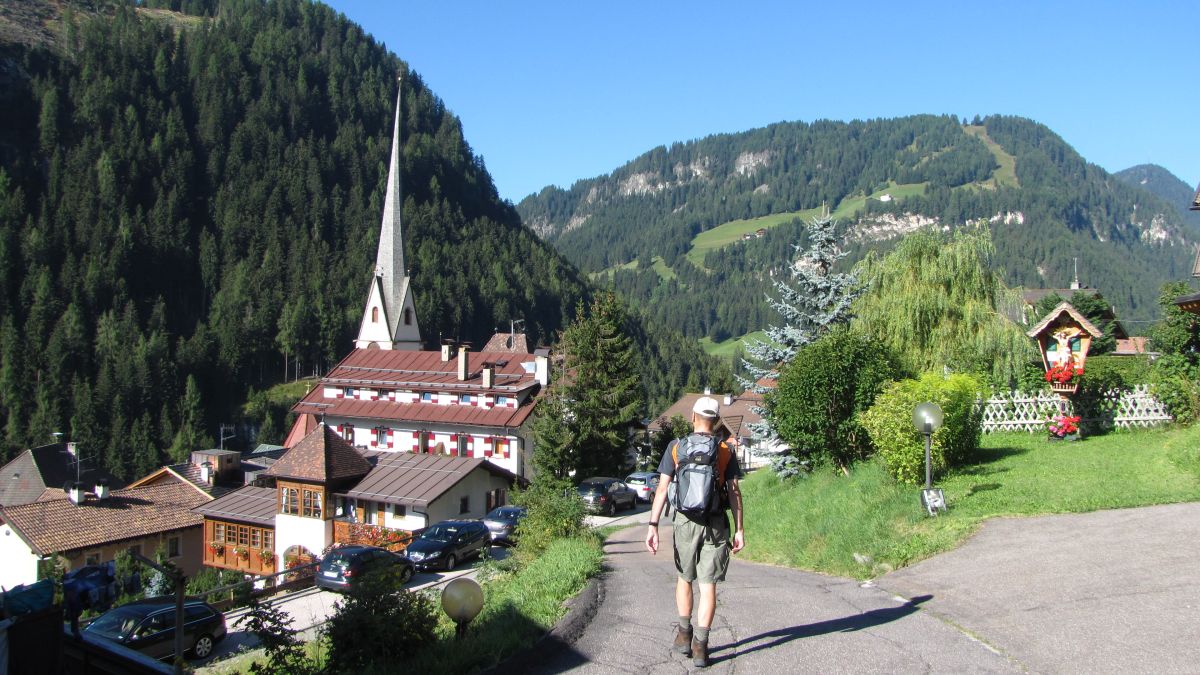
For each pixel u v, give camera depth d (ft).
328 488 124.88
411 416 183.73
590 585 36.32
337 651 28.14
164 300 467.93
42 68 563.48
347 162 606.55
